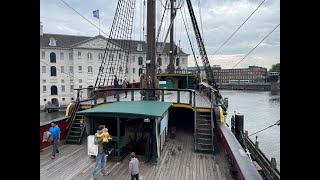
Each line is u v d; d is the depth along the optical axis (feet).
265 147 83.97
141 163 24.75
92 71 204.85
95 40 205.26
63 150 28.68
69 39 213.25
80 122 33.14
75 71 200.23
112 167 23.79
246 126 113.80
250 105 175.52
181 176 21.77
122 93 53.83
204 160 25.67
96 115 24.73
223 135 27.04
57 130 26.37
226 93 286.25
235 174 20.72
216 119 33.06
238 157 19.31
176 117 47.34
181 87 66.03
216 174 22.18
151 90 35.78
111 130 28.63
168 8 71.46
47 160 25.49
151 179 21.16
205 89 50.55
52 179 21.13
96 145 23.36
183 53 247.29
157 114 23.71
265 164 52.70
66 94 200.95
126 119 31.30
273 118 127.95
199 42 70.28
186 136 35.32
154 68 36.14
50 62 197.67
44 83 195.00
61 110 159.63
